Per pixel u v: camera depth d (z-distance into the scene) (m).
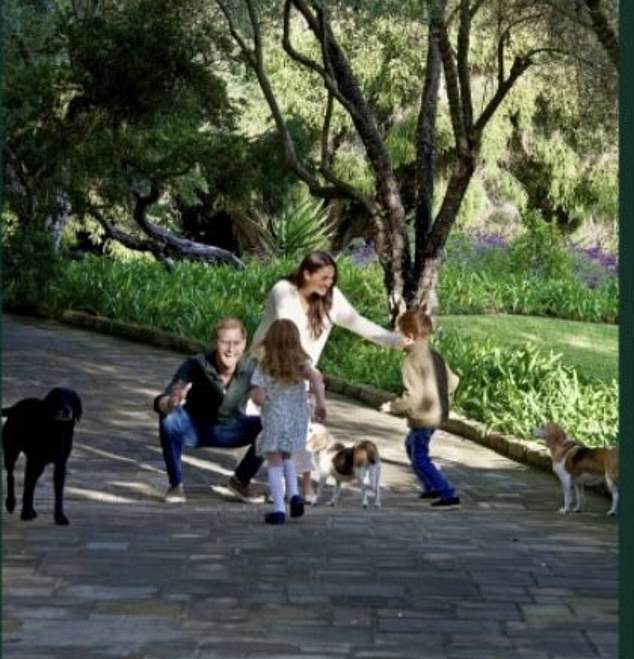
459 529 9.24
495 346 17.34
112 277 23.88
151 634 6.07
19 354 18.97
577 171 33.62
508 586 7.25
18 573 7.27
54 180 23.72
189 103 22.95
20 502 10.10
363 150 33.25
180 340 20.38
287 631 6.19
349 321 10.82
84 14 24.39
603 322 24.64
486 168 32.69
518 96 32.22
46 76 22.70
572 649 6.01
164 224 33.16
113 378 17.20
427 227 18.94
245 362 10.60
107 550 7.96
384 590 7.07
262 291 23.48
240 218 32.66
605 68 16.53
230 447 10.75
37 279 23.61
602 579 7.47
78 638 5.97
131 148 23.58
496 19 18.06
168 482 11.51
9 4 22.27
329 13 18.64
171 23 22.17
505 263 29.09
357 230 34.19
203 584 7.09
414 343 10.91
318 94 32.62
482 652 5.93
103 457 12.45
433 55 19.05
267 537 8.62
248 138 23.91
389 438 14.19
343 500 11.02
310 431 10.70
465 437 14.37
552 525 9.66
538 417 14.06
